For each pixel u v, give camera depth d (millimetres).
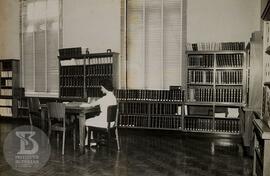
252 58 5156
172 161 4527
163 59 7230
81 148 4973
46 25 8469
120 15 7512
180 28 7062
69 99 7629
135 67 7449
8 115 8703
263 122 3588
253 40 5145
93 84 7352
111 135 6234
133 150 5234
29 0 8680
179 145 5680
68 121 5398
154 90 6836
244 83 6160
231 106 6336
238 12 6566
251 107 5223
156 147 5480
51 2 8359
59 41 8312
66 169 4074
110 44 7656
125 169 4086
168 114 6723
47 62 8539
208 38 6801
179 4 7039
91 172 3943
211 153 5051
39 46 8625
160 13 7207
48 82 8578
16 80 8703
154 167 4195
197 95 6477
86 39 7934
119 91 7074
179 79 7129
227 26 6648
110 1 7609
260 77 5117
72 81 7684
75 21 8055
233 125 6258
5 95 8719
